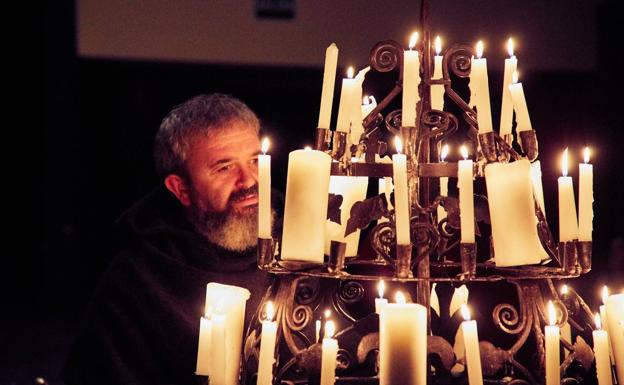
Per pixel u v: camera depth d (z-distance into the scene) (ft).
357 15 23.85
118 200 29.17
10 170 32.27
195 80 26.43
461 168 5.99
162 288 8.79
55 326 27.91
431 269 7.02
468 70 6.52
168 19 25.16
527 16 24.09
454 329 6.86
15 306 31.48
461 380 6.49
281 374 6.31
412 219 6.39
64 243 29.43
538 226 6.42
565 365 6.43
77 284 29.71
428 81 6.52
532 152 6.28
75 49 26.18
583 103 24.76
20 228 32.53
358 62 23.89
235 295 6.75
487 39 23.25
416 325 5.72
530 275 6.16
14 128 32.14
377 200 6.15
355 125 6.82
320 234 6.07
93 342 8.79
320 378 6.15
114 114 28.50
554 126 24.97
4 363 23.02
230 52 25.07
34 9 31.27
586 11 24.36
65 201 29.22
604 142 24.52
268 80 25.54
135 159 28.63
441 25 23.22
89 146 28.99
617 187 24.23
